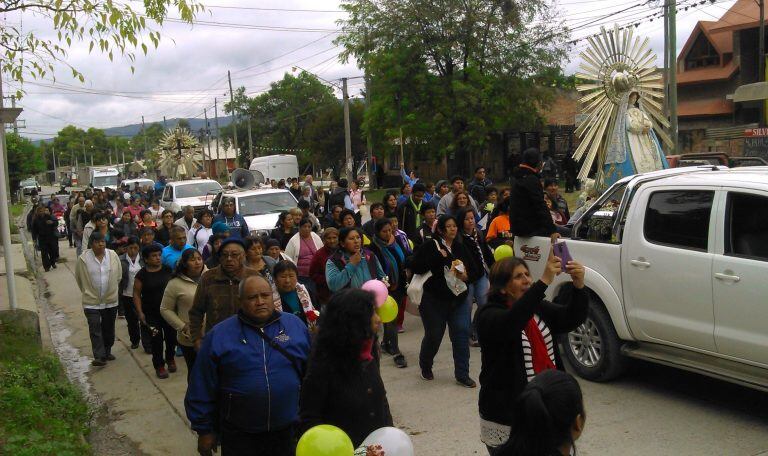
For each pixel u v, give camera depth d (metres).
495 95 33.69
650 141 12.47
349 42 35.03
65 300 14.91
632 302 6.79
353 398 3.62
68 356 10.28
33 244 21.94
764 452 5.44
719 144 26.77
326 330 3.63
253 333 4.30
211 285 6.12
